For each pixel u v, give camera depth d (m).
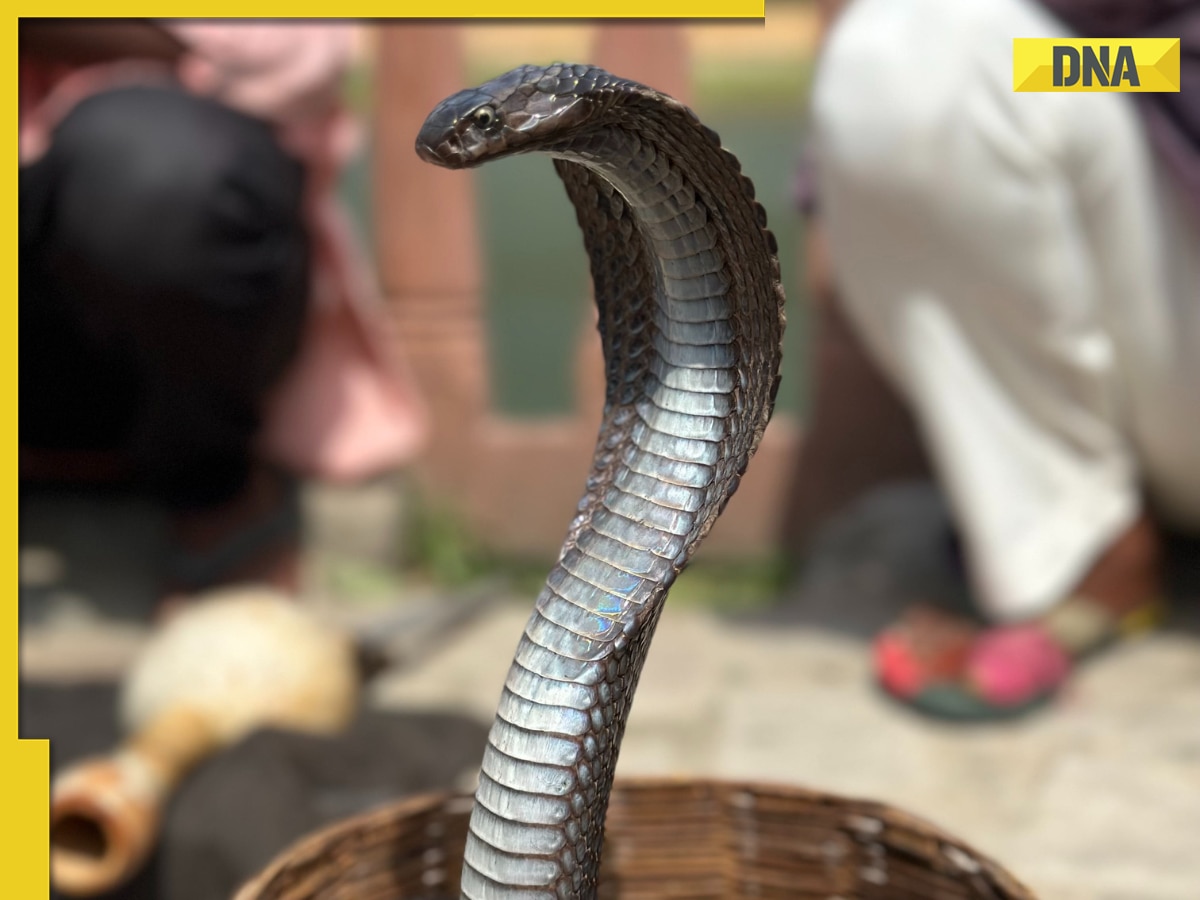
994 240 1.06
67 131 1.13
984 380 1.12
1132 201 1.06
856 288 1.15
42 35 1.18
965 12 1.03
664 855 0.58
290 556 1.43
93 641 1.30
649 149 0.36
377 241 1.59
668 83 1.50
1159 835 0.88
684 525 0.40
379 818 0.54
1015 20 1.03
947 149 1.04
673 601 1.46
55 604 1.37
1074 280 1.07
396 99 1.57
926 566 1.39
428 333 1.59
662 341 0.42
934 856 0.53
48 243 1.13
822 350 1.55
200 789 0.81
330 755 0.89
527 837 0.38
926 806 0.93
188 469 1.32
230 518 1.39
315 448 1.42
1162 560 1.31
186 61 1.25
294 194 1.26
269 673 0.96
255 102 1.26
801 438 1.56
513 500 1.61
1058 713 1.07
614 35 1.50
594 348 1.58
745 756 1.01
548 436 1.60
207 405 1.25
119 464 1.34
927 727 1.07
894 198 1.07
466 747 0.98
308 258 1.34
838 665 1.21
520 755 0.38
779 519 1.57
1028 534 1.13
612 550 0.40
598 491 0.42
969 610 1.30
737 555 1.58
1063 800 0.93
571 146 0.34
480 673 1.22
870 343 1.19
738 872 0.58
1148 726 1.04
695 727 1.07
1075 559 1.14
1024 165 1.04
